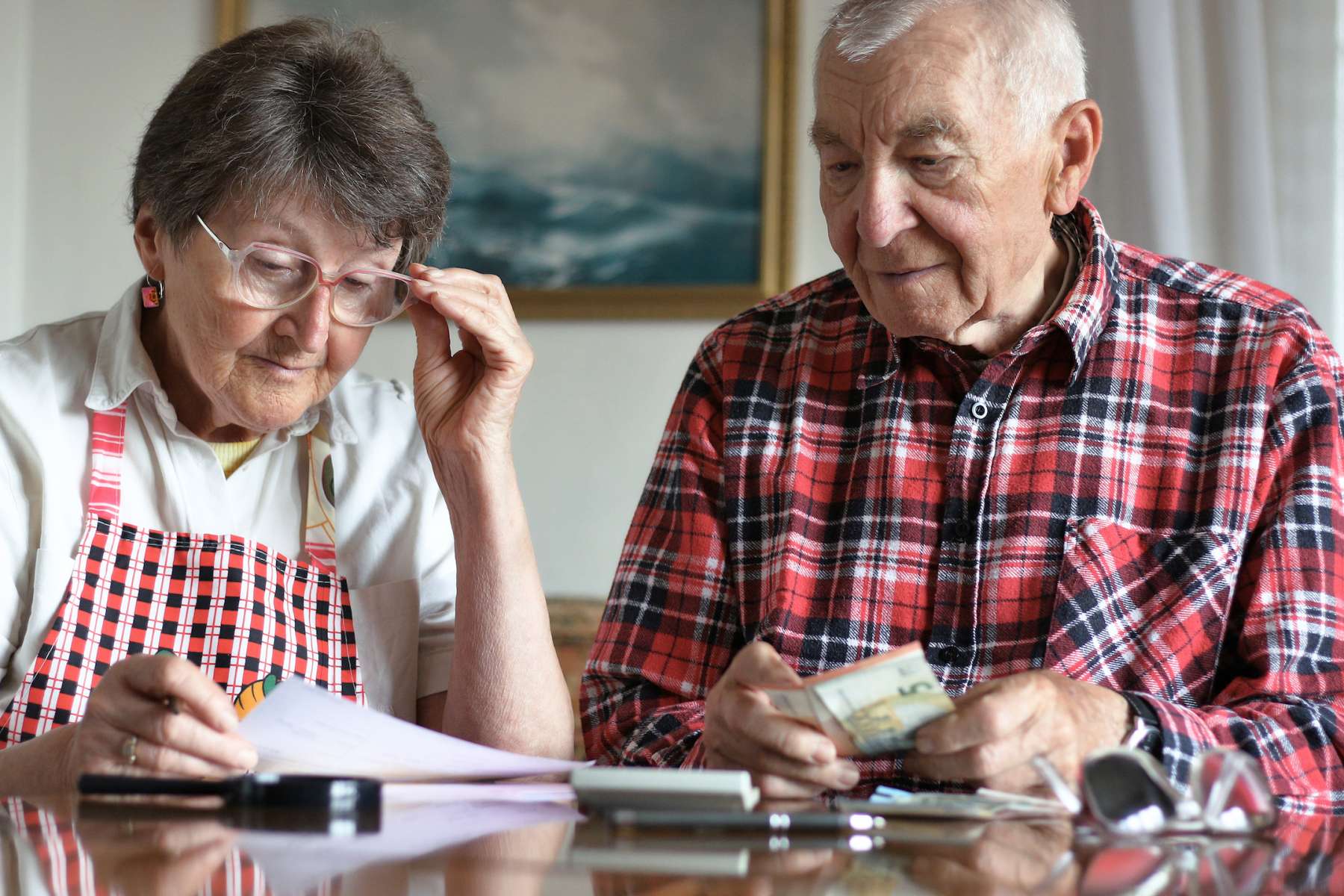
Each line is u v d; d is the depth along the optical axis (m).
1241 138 2.53
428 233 1.46
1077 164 1.40
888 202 1.33
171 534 1.44
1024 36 1.34
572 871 0.70
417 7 3.03
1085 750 1.04
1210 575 1.34
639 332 2.89
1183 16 2.59
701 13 2.91
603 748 1.45
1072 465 1.42
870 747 1.01
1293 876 0.69
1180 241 2.55
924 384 1.50
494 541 1.44
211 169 1.32
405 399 1.66
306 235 1.35
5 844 0.75
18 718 1.33
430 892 0.63
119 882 0.64
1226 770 0.85
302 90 1.34
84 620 1.38
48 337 1.51
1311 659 1.29
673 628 1.49
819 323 1.58
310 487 1.55
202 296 1.35
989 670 1.38
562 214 2.93
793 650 1.43
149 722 0.99
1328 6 2.54
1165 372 1.45
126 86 3.17
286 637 1.46
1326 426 1.38
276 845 0.76
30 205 3.19
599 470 2.89
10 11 3.20
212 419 1.50
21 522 1.42
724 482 1.53
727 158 2.88
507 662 1.43
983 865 0.72
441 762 1.06
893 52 1.32
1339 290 2.51
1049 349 1.46
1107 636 1.35
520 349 1.44
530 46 2.97
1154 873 0.70
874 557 1.44
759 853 0.76
